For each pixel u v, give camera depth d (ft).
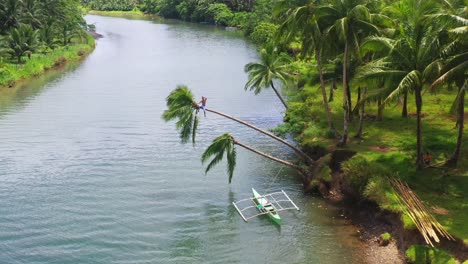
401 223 101.86
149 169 147.64
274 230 111.86
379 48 116.78
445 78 102.32
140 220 116.47
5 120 194.80
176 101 128.06
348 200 122.11
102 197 128.36
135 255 102.32
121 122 194.49
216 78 285.64
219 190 133.39
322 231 110.52
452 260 87.45
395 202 108.27
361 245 103.91
